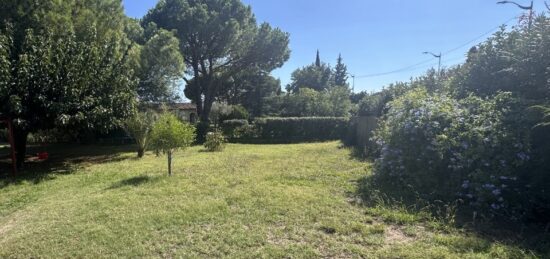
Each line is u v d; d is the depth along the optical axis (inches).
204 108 1031.0
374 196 207.0
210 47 896.3
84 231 164.1
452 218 162.1
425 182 214.5
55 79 362.3
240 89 1573.6
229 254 134.6
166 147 307.4
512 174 178.2
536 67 211.0
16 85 338.3
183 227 165.2
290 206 193.6
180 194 231.6
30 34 364.5
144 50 666.2
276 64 987.9
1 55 331.9
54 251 143.2
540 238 142.3
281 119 788.6
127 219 178.7
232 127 779.4
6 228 181.0
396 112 258.7
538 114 181.2
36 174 351.3
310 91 1142.3
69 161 467.8
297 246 139.8
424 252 130.4
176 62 716.0
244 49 925.2
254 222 169.6
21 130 383.2
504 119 191.9
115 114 425.1
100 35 502.6
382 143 272.7
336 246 139.2
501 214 171.2
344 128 799.1
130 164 404.2
